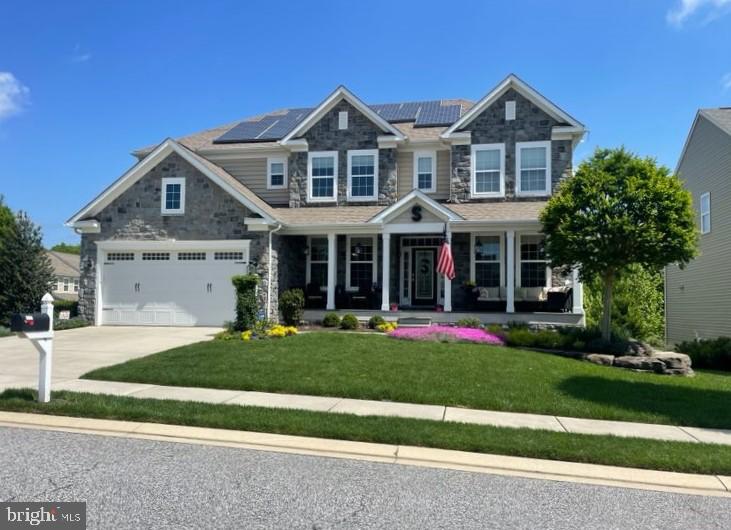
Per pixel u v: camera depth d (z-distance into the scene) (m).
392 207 17.00
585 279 13.33
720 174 19.66
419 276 19.50
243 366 10.18
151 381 9.33
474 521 4.28
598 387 9.32
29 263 19.36
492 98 18.59
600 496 4.94
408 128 20.89
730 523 4.40
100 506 4.38
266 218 17.17
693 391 9.54
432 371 9.94
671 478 5.45
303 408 7.71
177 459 5.64
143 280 18.06
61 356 11.81
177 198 18.03
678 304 24.27
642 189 12.09
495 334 14.52
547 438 6.39
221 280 17.64
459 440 6.23
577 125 17.91
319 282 19.91
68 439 6.30
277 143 20.02
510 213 16.97
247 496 4.66
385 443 6.32
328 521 4.18
